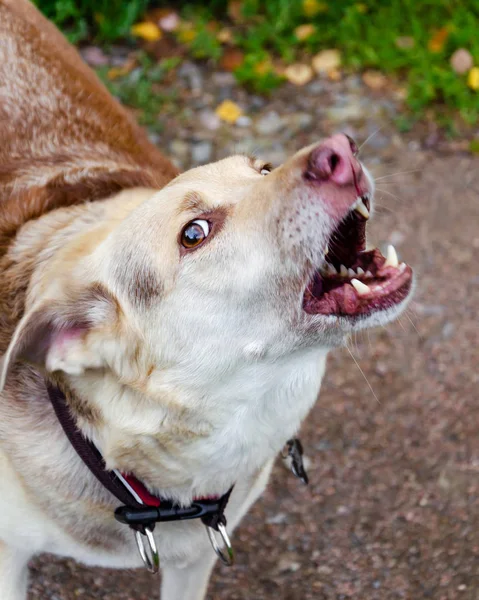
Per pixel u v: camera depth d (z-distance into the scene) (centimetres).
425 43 156
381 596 103
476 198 139
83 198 90
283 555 106
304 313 78
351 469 113
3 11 103
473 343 125
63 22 156
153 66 153
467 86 151
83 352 79
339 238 79
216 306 78
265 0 163
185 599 95
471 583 104
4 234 87
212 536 85
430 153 145
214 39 156
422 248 133
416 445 115
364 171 77
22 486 83
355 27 158
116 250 81
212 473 83
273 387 82
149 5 162
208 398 80
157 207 80
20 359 79
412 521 109
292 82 153
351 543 107
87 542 85
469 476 113
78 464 83
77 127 98
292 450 94
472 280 130
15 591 89
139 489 83
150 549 86
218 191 80
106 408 80
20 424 83
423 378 121
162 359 79
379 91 153
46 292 79
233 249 78
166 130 144
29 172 92
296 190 76
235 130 145
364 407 118
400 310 77
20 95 97
